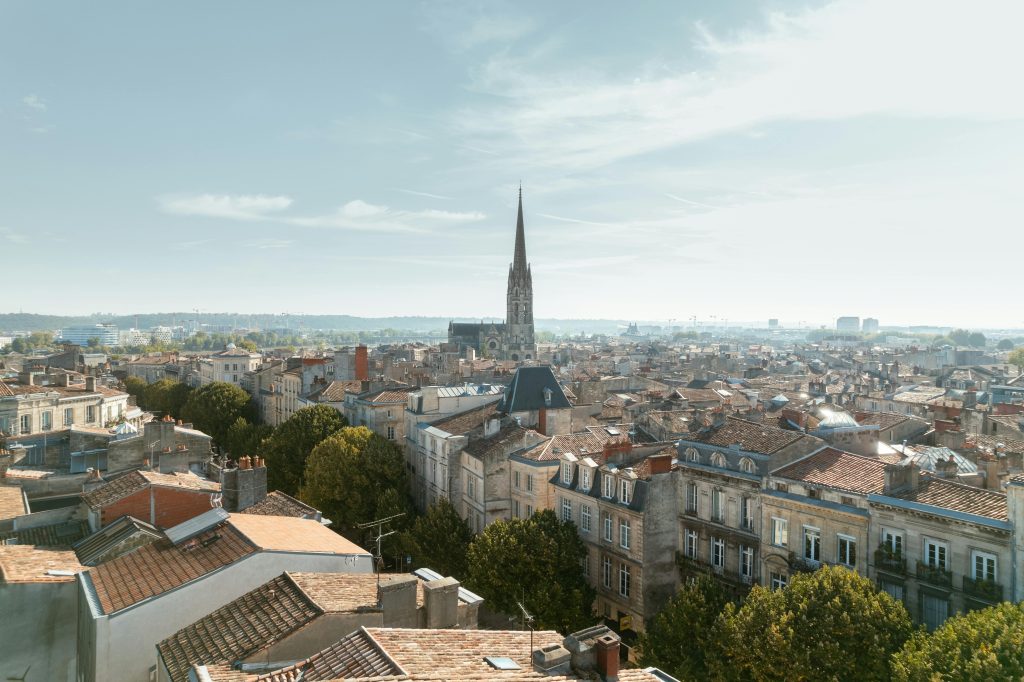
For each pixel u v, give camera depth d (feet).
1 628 124.57
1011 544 150.61
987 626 127.65
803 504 192.65
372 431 371.97
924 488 174.50
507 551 221.66
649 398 509.76
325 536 154.20
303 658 103.24
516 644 107.14
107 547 146.51
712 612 179.11
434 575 142.00
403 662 89.61
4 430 274.16
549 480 273.75
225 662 100.78
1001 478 220.84
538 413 341.21
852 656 144.66
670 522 231.71
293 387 544.62
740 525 214.07
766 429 226.38
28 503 192.85
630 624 232.32
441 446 326.44
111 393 370.94
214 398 517.55
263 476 212.43
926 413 464.24
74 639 131.23
